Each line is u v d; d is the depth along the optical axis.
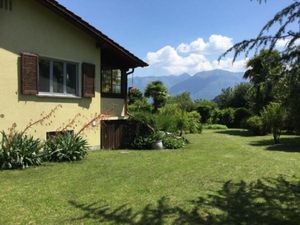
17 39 12.27
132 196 7.58
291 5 4.40
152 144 16.56
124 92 18.08
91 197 7.43
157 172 10.22
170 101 45.81
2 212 6.39
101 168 10.59
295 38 4.50
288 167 11.77
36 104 12.94
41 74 13.28
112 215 6.34
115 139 16.61
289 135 28.25
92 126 15.24
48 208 6.65
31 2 12.70
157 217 6.29
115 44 15.73
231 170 10.89
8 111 12.02
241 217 6.42
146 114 18.30
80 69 14.66
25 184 8.42
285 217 6.48
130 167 10.89
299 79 4.48
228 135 28.31
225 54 4.83
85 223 5.93
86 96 14.80
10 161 10.35
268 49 4.61
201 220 6.20
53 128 13.58
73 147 12.04
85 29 14.44
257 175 10.24
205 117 42.41
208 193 8.01
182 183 8.92
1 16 11.83
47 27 13.27
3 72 11.86
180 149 16.59
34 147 11.05
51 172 9.86
